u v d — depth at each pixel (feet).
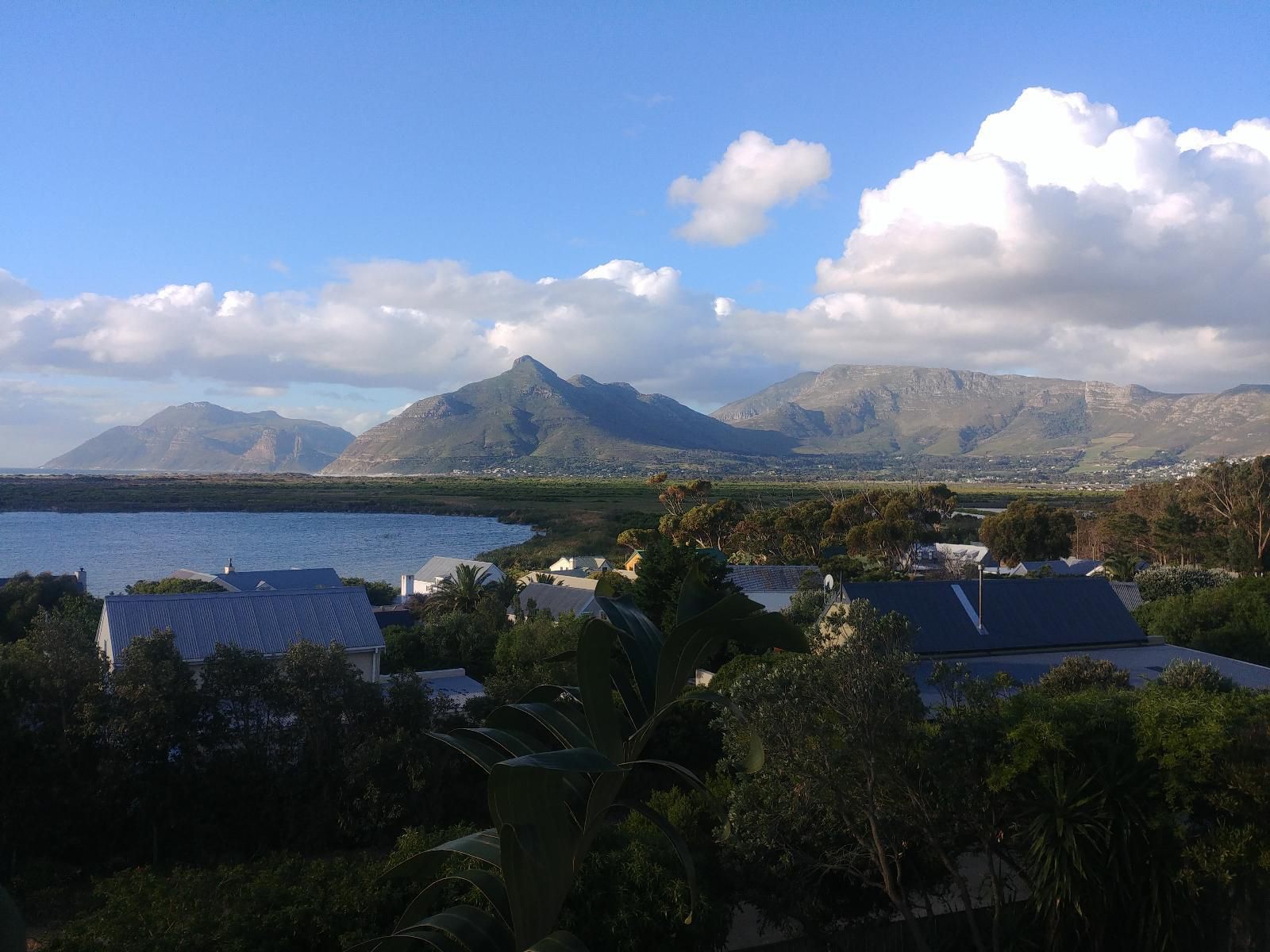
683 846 11.67
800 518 265.75
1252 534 220.43
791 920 47.75
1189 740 41.70
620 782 10.94
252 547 357.82
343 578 216.95
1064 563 232.12
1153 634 105.81
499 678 78.33
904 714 41.93
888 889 43.75
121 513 544.21
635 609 12.04
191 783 61.93
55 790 59.41
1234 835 41.37
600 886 39.55
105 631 87.56
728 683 66.23
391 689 68.18
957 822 45.34
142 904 36.83
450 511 552.82
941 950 49.52
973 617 85.40
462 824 41.45
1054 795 43.60
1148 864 43.24
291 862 40.75
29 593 146.30
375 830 62.18
